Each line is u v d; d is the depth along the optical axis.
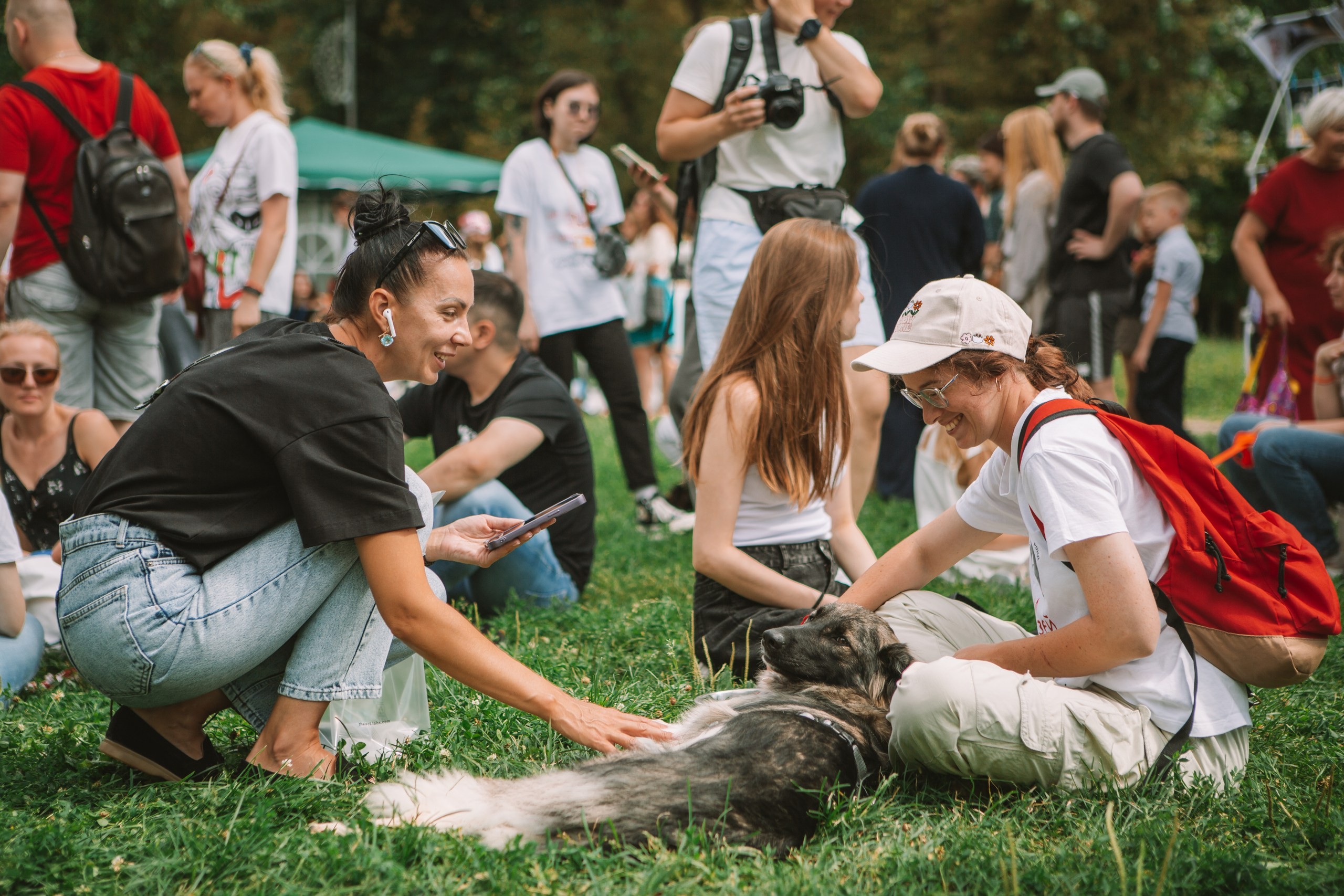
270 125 6.23
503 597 4.83
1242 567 2.68
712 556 3.62
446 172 16.12
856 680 3.12
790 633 3.15
